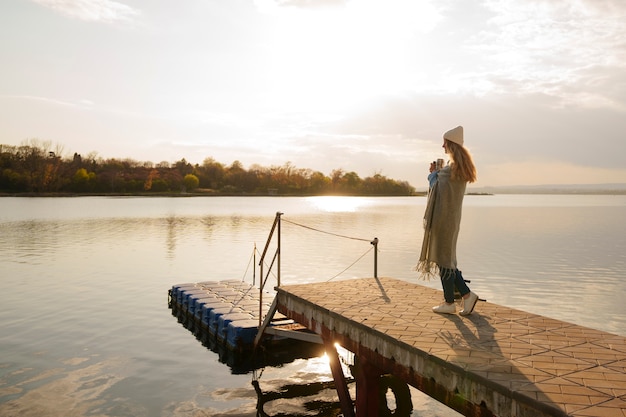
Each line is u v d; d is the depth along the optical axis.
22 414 8.71
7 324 14.34
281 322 12.52
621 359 4.99
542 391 4.14
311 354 12.60
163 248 32.38
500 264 26.36
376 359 6.26
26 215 62.50
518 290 19.75
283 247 33.84
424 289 9.03
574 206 122.69
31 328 14.01
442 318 6.78
